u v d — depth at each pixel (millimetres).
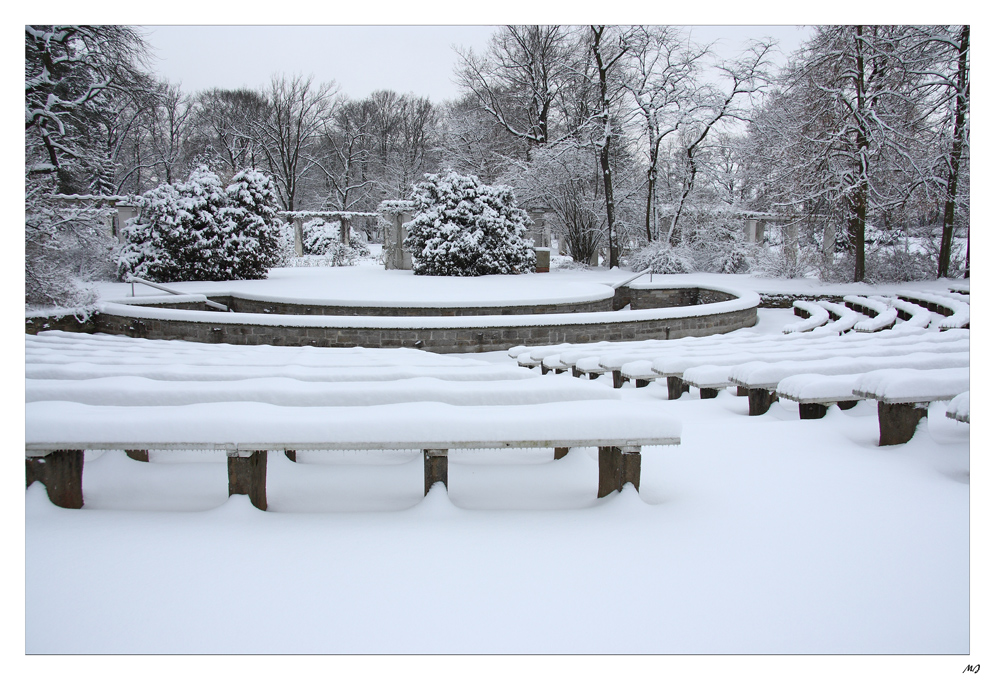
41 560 2174
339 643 1812
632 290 17422
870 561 2256
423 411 2561
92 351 5836
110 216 20750
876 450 3459
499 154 29328
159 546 2285
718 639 1834
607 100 23547
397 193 43531
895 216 17578
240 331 10508
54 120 21641
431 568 2182
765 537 2430
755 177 21750
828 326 10914
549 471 3227
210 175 18000
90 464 3158
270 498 2830
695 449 3502
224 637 1823
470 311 12164
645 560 2254
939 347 5348
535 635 1845
